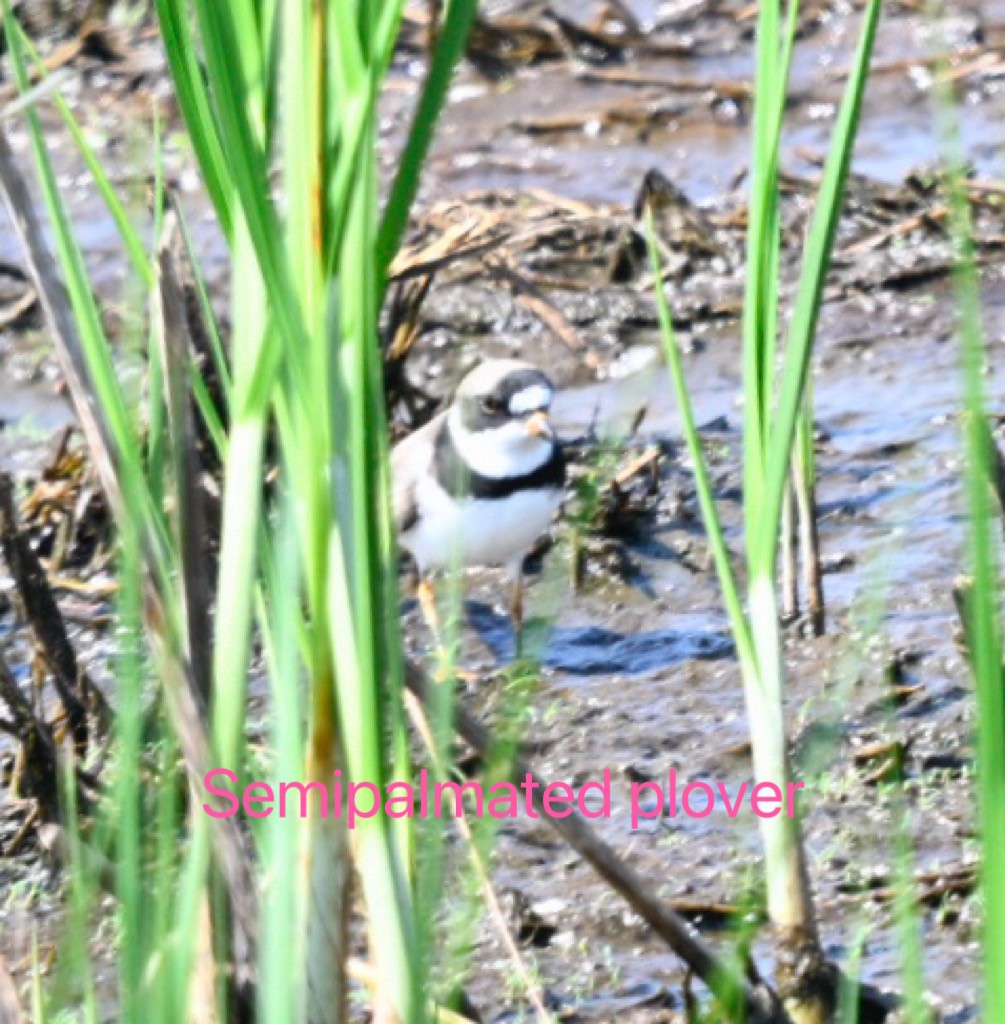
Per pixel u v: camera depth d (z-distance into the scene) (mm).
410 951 6332
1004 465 10961
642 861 11062
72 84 24000
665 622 14125
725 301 18938
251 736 12469
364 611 6055
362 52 5820
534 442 13672
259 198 5754
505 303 18984
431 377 18375
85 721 11797
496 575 15273
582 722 12805
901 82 23359
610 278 19438
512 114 23312
